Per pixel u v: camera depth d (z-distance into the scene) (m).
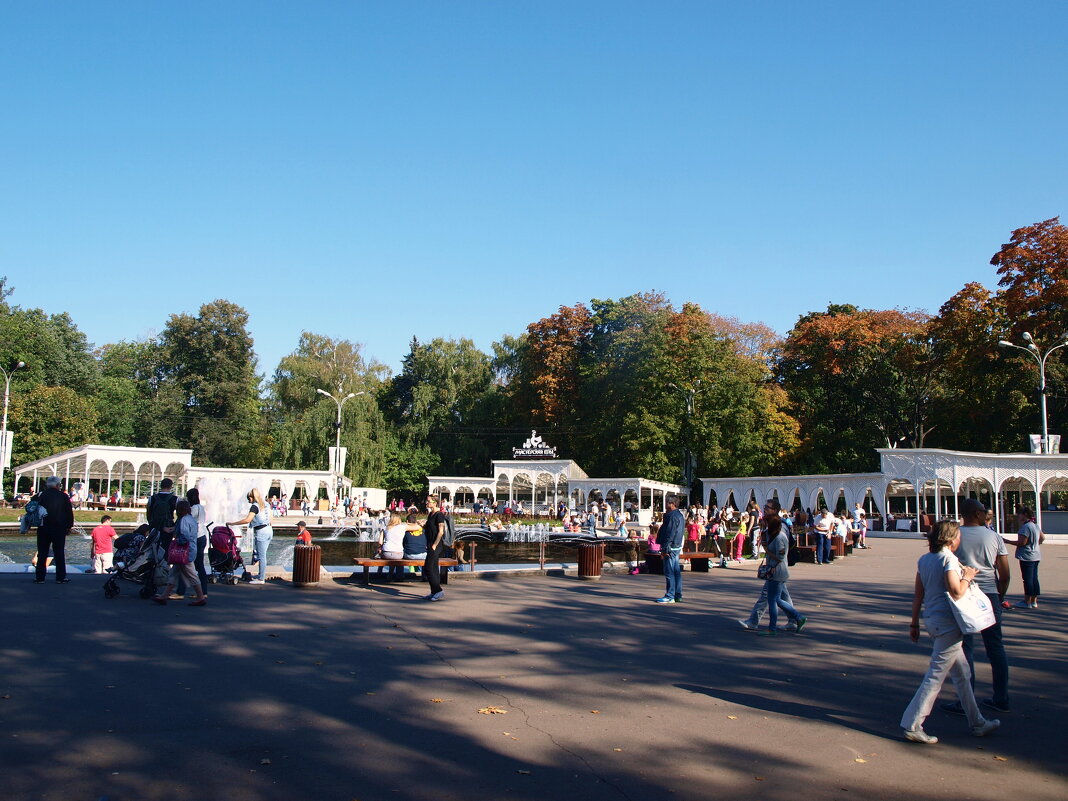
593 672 9.44
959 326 51.44
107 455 54.91
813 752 6.69
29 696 7.68
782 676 9.45
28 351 69.94
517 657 10.16
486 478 66.38
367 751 6.41
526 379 74.88
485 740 6.77
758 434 59.03
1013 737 7.20
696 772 6.14
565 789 5.70
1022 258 47.66
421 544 18.56
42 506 15.48
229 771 5.88
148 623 11.74
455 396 80.00
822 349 63.88
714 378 60.28
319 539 39.62
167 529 13.73
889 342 60.72
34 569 17.98
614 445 64.88
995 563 8.14
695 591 17.91
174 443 76.50
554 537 39.97
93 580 16.05
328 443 67.69
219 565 16.70
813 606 15.73
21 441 62.50
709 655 10.61
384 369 86.00
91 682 8.27
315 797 5.42
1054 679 9.55
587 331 72.75
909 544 37.88
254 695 7.96
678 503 16.12
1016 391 48.25
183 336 82.81
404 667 9.41
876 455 62.12
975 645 11.81
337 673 9.00
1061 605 16.23
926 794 5.80
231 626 11.73
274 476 56.81
